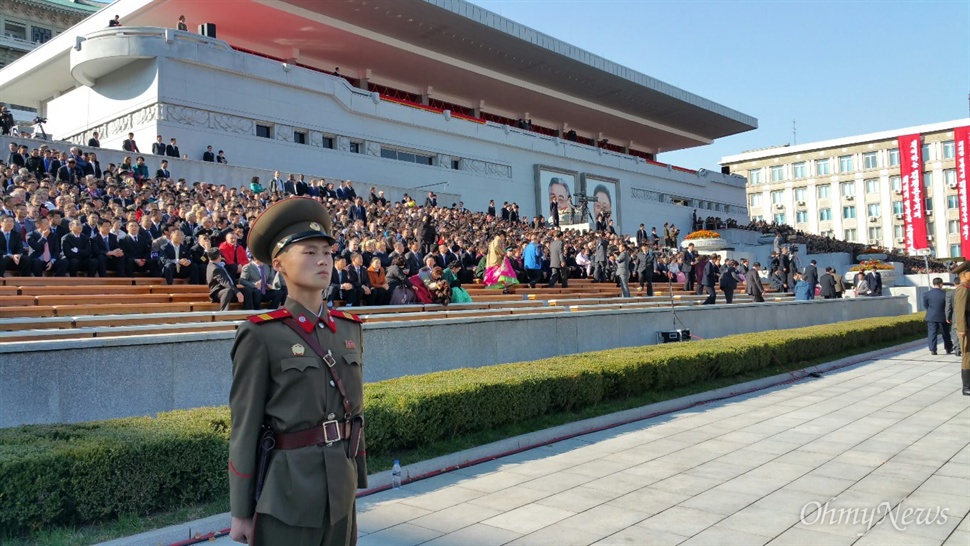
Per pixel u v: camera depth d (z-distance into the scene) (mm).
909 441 8680
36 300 10727
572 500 6453
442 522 5895
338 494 3150
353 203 23719
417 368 12312
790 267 32781
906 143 69750
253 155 28797
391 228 21562
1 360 7645
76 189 17547
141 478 5711
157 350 8945
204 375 9398
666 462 7809
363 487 3467
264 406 3162
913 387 13172
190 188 21703
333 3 35188
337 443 3246
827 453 8109
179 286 13070
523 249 23312
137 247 13867
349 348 3412
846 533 5551
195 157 26953
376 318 13297
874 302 29562
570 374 10086
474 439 8523
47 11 58969
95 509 5465
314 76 31297
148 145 26422
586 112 54250
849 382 14023
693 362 12508
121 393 8570
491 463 7930
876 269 37344
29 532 5203
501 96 49625
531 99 50531
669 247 37844
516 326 14383
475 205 39500
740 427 9680
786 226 56844
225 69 27984
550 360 11508
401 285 15203
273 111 29797
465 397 8453
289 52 39375
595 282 24391
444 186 37562
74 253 12844
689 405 11578
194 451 6047
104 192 18359
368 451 7477
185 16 33906
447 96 48750
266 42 38312
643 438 9094
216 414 6926
